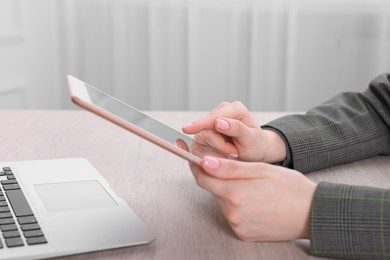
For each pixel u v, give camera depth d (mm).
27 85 2900
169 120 1394
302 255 742
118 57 2984
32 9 2877
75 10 2965
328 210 751
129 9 2963
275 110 3045
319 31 2988
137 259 708
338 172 1073
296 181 784
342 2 2959
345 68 3020
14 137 1235
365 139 1131
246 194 764
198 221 833
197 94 3033
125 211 823
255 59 2986
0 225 741
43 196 856
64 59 3000
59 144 1194
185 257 719
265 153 1038
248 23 2986
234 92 3045
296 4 2939
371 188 781
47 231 737
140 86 3031
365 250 737
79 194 876
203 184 778
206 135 1008
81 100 678
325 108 1182
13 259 666
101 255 711
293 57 2971
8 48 2775
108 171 1037
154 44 2969
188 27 2951
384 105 1172
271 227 764
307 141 1070
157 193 939
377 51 2980
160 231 794
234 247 752
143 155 1140
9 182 903
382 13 2930
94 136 1261
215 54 3006
